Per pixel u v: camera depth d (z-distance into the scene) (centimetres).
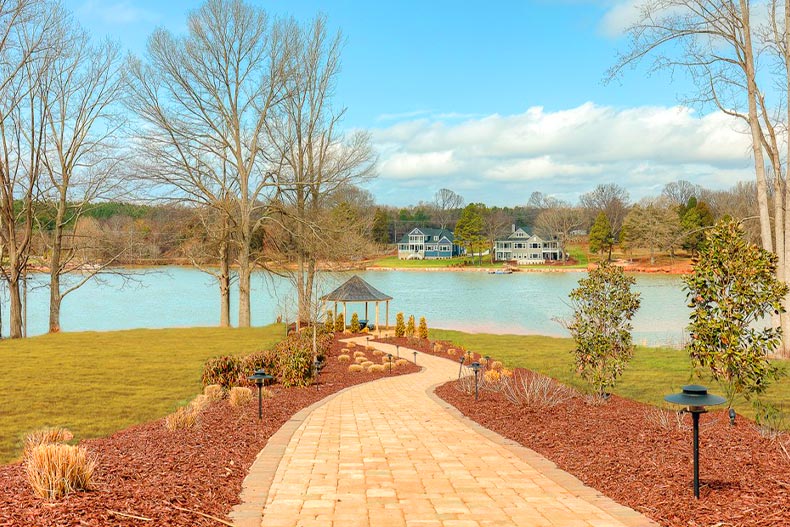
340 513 566
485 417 1116
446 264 11456
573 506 586
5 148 2941
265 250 3766
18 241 3344
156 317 4797
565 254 11294
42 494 514
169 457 739
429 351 2933
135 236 3669
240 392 1272
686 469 673
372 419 1124
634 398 1305
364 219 4178
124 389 1700
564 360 2192
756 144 1992
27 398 1570
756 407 1103
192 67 3200
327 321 3703
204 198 3375
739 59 2006
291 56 3397
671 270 8250
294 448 863
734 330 935
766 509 521
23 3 2764
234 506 573
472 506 590
